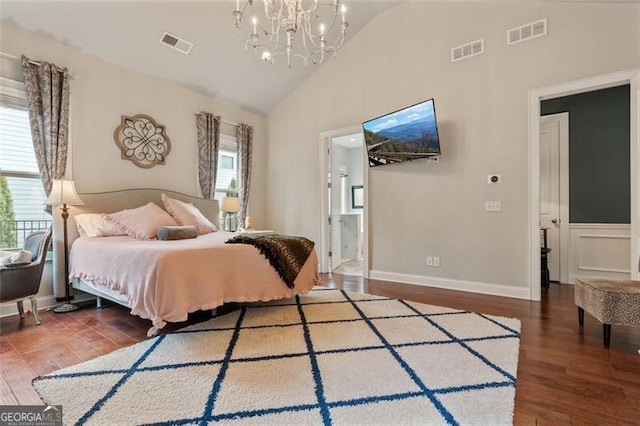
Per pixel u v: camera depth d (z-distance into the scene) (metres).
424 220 4.01
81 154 3.40
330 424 1.32
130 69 3.83
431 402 1.47
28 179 3.14
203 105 4.67
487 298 3.35
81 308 3.05
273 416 1.38
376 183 4.40
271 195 5.61
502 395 1.53
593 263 3.94
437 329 2.41
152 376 1.71
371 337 2.25
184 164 4.41
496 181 3.51
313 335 2.29
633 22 2.84
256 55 4.32
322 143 4.97
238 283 2.53
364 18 4.37
